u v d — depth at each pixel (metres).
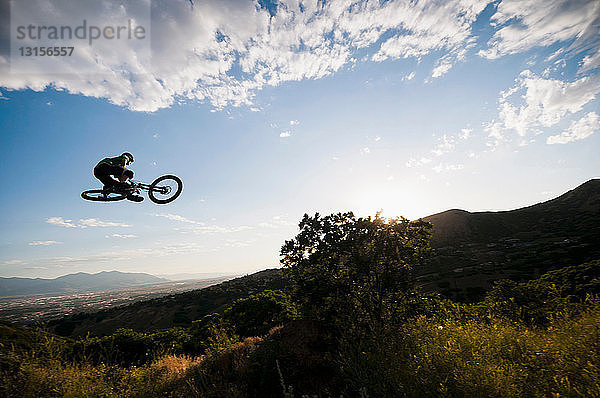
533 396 3.42
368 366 4.67
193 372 6.98
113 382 6.26
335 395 4.73
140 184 7.66
